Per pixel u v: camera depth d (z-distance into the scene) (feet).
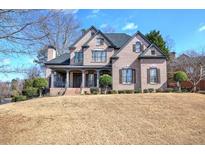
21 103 56.03
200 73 111.34
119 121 37.73
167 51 112.98
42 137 32.12
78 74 106.32
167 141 29.89
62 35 128.67
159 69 90.33
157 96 58.49
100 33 99.30
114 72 91.97
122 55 92.99
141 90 83.97
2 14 30.76
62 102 53.06
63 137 31.73
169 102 51.49
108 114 41.96
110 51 98.32
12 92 89.56
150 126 35.29
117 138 30.89
